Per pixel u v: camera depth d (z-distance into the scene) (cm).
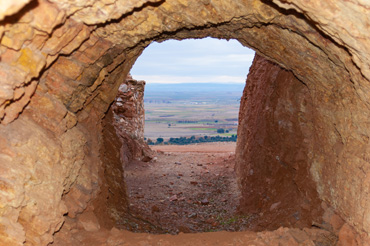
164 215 1347
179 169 2130
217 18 714
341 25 462
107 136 1225
